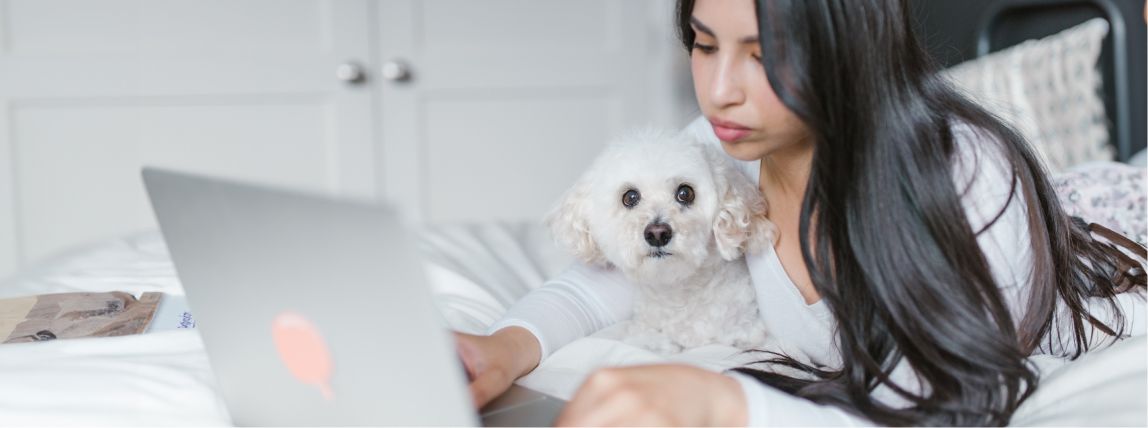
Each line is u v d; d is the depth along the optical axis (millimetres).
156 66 3000
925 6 2469
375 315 529
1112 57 2016
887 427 707
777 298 939
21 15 2922
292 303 595
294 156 3135
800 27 714
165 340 927
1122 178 1343
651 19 3355
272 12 3074
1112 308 981
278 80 3088
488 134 3289
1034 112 1956
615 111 3373
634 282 985
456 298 1181
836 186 760
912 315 732
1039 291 805
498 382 778
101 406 765
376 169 3207
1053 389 763
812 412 666
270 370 665
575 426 608
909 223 739
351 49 3139
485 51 3262
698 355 971
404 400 554
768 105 750
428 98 3227
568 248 1015
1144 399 665
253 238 595
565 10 3312
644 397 612
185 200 649
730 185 933
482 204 3316
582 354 929
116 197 3027
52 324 1010
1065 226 884
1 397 763
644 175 929
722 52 750
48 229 3000
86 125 2984
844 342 795
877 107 743
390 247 490
